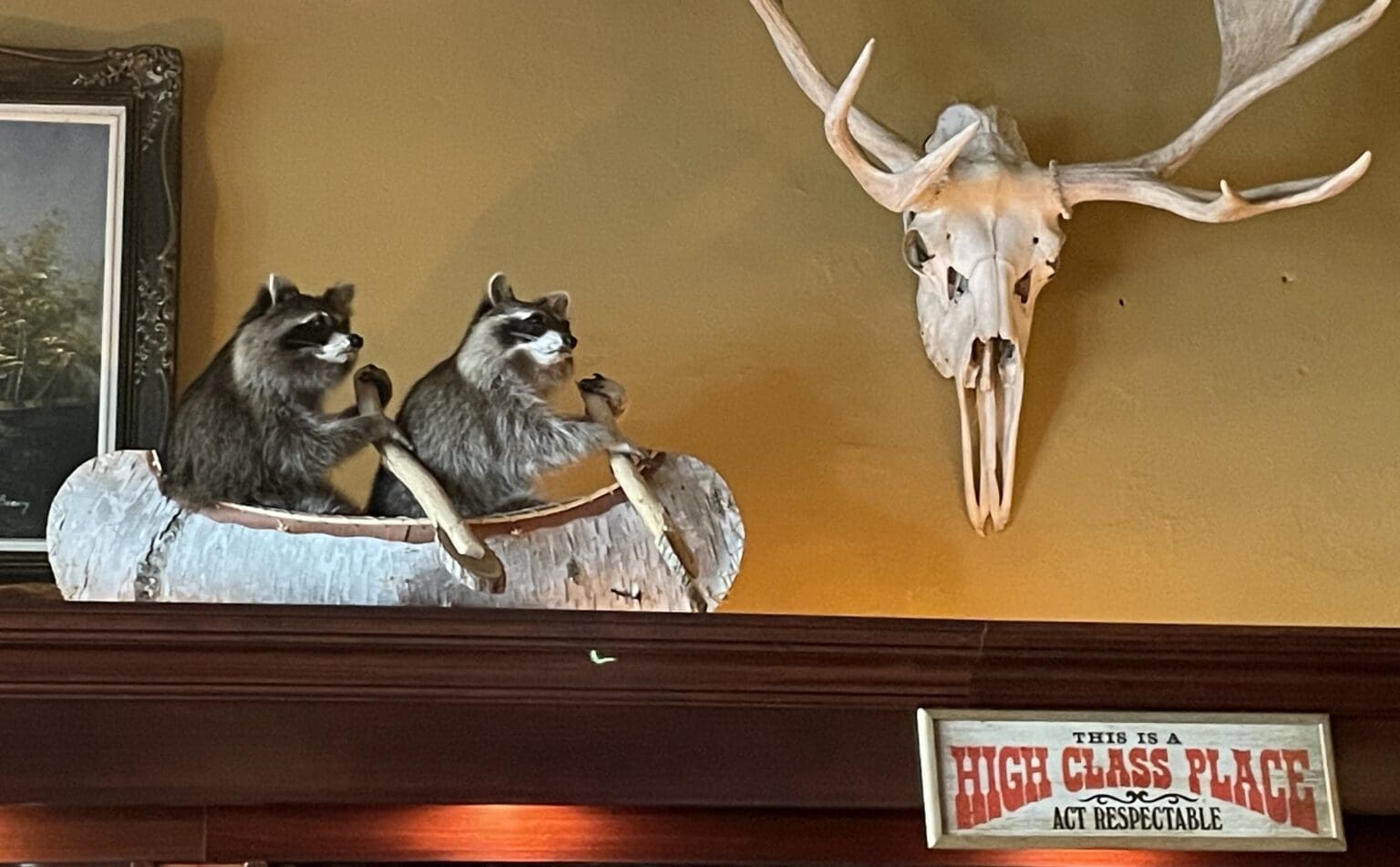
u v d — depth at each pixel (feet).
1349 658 5.70
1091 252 7.70
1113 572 7.28
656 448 7.16
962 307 7.11
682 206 7.51
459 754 5.26
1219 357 7.63
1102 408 7.50
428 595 5.51
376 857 5.43
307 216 7.23
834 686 5.49
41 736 5.07
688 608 5.72
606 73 7.63
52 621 5.03
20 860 5.22
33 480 6.63
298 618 5.13
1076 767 5.57
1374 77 8.11
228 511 5.51
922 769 5.48
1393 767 5.74
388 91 7.45
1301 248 7.83
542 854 5.53
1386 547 7.47
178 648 5.11
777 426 7.27
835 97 6.56
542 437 5.82
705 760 5.39
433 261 7.25
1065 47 7.98
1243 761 5.65
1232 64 7.24
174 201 7.00
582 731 5.34
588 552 5.70
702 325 7.36
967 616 7.14
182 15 7.38
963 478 7.26
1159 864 5.86
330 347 5.71
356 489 6.73
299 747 5.19
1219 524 7.40
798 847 5.64
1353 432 7.61
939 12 7.93
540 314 5.92
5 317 6.79
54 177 6.96
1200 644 5.62
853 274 7.52
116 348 6.80
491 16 7.63
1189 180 7.85
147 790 5.07
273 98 7.36
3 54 7.07
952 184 6.99
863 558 7.16
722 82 7.71
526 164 7.45
